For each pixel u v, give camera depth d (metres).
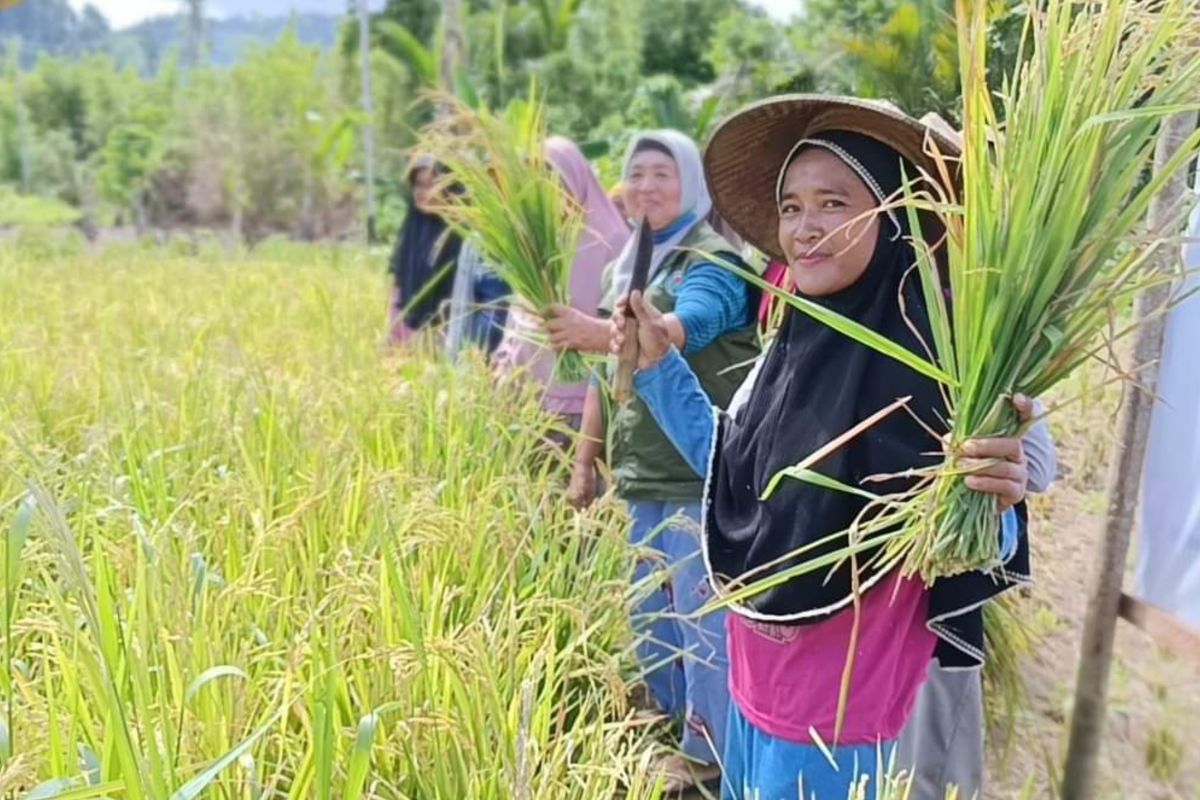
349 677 2.12
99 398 4.27
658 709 3.48
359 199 23.62
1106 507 2.83
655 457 3.27
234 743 1.82
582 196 4.57
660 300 3.21
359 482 2.90
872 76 3.61
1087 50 1.65
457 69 11.90
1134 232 1.86
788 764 2.12
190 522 2.87
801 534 2.03
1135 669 3.63
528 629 2.68
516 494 3.32
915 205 1.73
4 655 2.05
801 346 2.14
